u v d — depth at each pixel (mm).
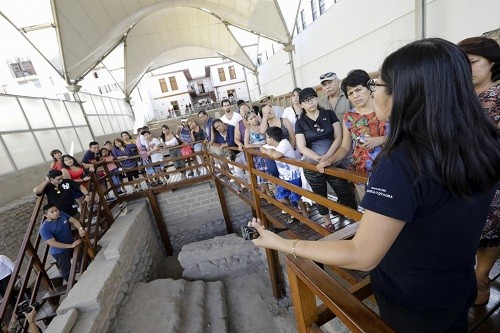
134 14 7840
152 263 4938
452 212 471
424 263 526
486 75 1074
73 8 5734
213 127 4656
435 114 432
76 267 3188
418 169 447
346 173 1376
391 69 507
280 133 2287
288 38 8719
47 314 2945
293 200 2518
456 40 3754
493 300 1188
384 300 651
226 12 8883
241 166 3447
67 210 3584
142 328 2883
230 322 3410
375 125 1588
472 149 430
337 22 6434
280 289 3586
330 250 564
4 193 4621
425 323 583
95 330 2545
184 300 3393
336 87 2344
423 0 3996
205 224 6047
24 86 19438
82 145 7996
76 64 7160
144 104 20312
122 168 5641
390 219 473
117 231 4180
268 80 12898
